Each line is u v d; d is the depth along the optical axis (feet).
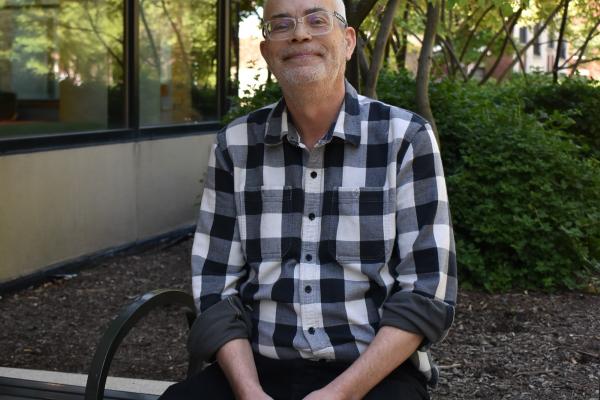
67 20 20.95
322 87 6.90
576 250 17.25
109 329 7.13
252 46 39.17
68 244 20.21
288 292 6.99
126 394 7.94
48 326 15.87
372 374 6.52
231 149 7.31
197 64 26.48
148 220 23.66
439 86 20.04
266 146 7.16
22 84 19.69
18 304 17.37
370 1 14.60
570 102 27.07
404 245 6.83
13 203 18.37
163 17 24.53
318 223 6.98
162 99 24.62
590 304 16.29
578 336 14.32
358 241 6.87
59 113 20.57
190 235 25.18
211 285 7.29
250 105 20.06
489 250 17.54
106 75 22.15
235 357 6.93
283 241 7.04
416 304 6.64
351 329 6.89
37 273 19.08
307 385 6.93
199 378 7.21
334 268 6.93
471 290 17.10
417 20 31.65
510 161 17.58
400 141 6.89
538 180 17.54
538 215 17.17
